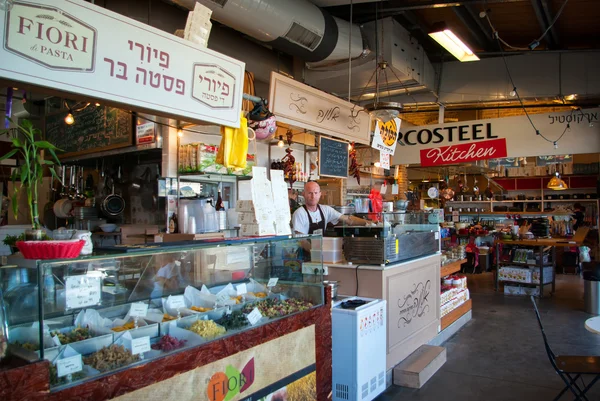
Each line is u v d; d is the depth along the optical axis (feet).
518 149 24.16
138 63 6.87
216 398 7.37
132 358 6.52
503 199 44.45
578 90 24.25
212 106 8.16
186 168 18.08
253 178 10.91
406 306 15.01
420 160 26.18
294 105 12.69
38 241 6.43
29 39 5.65
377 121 16.31
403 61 20.20
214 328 7.89
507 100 25.43
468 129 25.20
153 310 8.21
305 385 9.51
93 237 21.04
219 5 12.80
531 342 18.13
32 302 5.92
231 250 9.51
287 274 10.61
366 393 11.68
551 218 41.52
